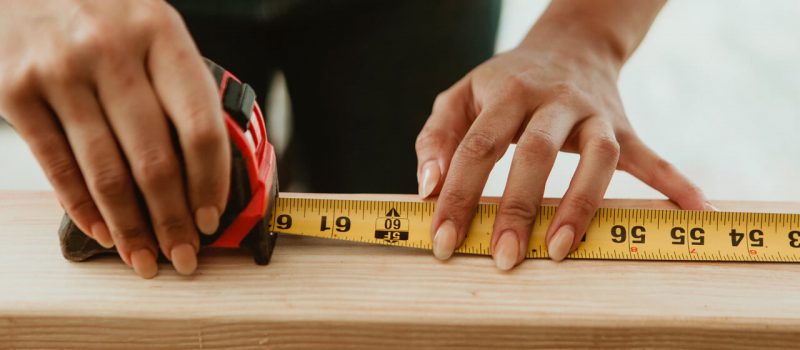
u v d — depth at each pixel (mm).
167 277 827
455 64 1792
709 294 834
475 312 791
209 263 852
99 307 779
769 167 2830
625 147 1200
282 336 797
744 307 812
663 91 3242
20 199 976
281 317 778
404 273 854
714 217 968
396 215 955
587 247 917
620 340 806
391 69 1747
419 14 1668
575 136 1151
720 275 872
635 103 3170
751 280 864
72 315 775
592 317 790
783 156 2896
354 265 863
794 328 792
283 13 1604
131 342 801
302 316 778
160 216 738
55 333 793
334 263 864
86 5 693
